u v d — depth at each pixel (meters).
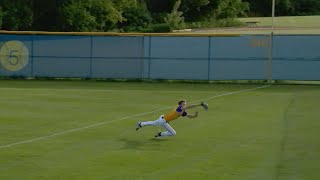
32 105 62.97
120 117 53.72
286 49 94.62
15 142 40.47
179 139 42.06
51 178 30.12
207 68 97.12
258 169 32.34
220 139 42.12
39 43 100.94
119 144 40.00
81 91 80.38
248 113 56.81
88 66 100.44
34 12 164.25
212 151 37.62
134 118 53.09
